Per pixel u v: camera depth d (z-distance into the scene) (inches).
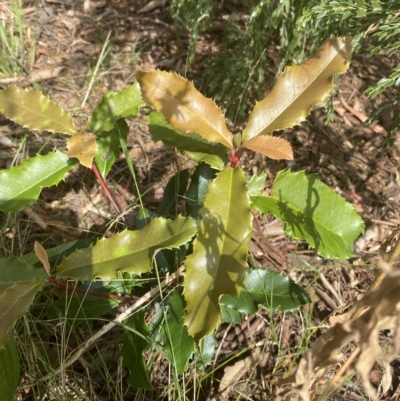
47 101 19.0
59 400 18.8
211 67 33.5
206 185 21.5
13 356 16.9
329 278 26.0
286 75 16.7
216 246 15.9
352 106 34.9
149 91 16.1
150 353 21.4
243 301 19.7
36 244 16.9
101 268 17.2
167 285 20.3
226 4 39.8
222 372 22.2
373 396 10.4
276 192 20.1
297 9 25.2
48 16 38.8
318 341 11.6
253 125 16.8
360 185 30.7
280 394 12.9
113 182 28.8
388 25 18.8
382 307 10.2
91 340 19.4
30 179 19.8
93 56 36.0
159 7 40.7
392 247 13.2
